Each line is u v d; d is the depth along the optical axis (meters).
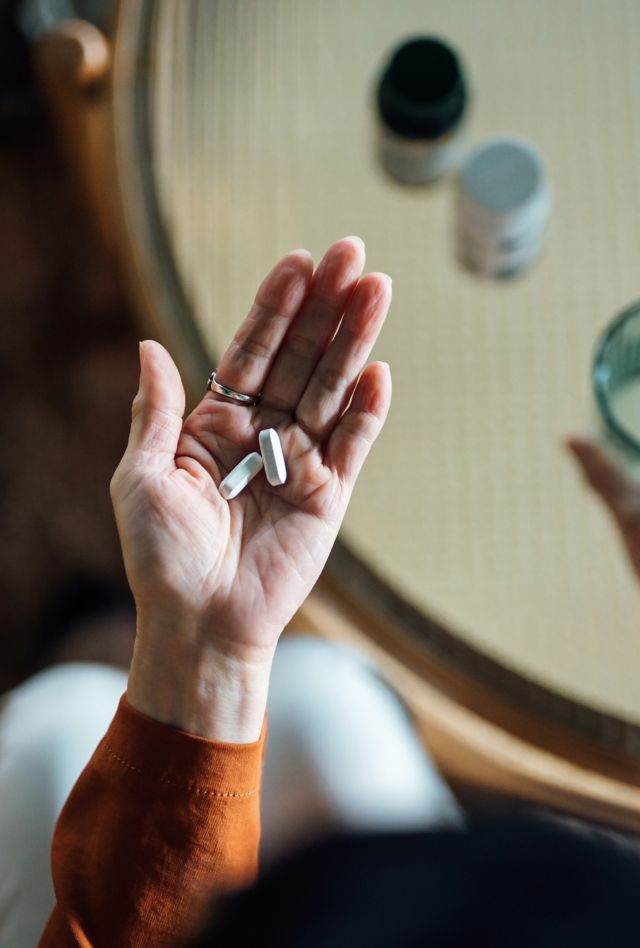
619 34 0.86
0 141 1.30
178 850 0.62
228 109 0.86
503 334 0.83
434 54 0.80
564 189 0.85
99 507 1.18
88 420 1.21
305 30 0.87
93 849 0.63
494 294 0.84
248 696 0.65
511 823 0.49
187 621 0.65
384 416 0.67
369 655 0.79
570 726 0.77
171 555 0.64
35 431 1.21
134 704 0.64
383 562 0.80
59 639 1.06
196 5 0.87
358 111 0.86
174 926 0.62
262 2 0.87
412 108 0.81
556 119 0.85
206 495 0.66
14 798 0.74
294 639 0.81
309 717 0.77
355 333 0.67
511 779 0.75
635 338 0.75
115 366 1.23
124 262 0.85
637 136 0.85
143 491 0.64
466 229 0.81
